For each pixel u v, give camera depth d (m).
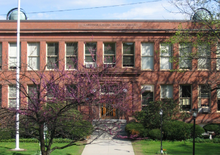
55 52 25.22
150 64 25.66
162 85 25.66
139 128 20.75
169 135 20.50
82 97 9.27
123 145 18.91
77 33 25.02
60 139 19.30
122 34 25.22
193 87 25.48
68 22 25.28
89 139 19.94
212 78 24.39
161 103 21.73
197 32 22.58
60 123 9.96
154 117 21.14
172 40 21.53
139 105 24.48
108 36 25.16
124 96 10.61
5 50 24.86
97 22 25.34
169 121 21.31
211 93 25.44
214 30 18.81
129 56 25.39
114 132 10.70
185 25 24.94
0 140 19.28
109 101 10.02
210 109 25.45
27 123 9.95
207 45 21.05
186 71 23.62
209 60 24.70
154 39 25.36
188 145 19.09
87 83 9.69
